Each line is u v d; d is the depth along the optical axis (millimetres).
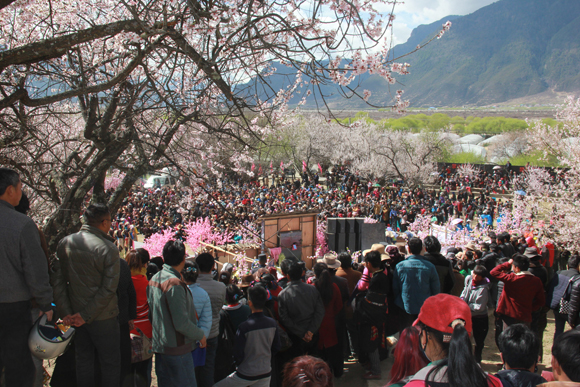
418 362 1913
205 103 4422
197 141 5797
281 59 3863
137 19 3090
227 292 3949
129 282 3162
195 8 3414
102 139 4148
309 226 11914
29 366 2430
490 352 5555
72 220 3914
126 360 3141
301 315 3873
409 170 36812
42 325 2494
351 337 4715
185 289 2969
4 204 2320
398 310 4930
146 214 20500
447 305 1924
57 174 4402
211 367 3672
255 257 11867
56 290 2639
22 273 2338
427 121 68688
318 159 43125
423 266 4254
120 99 4441
